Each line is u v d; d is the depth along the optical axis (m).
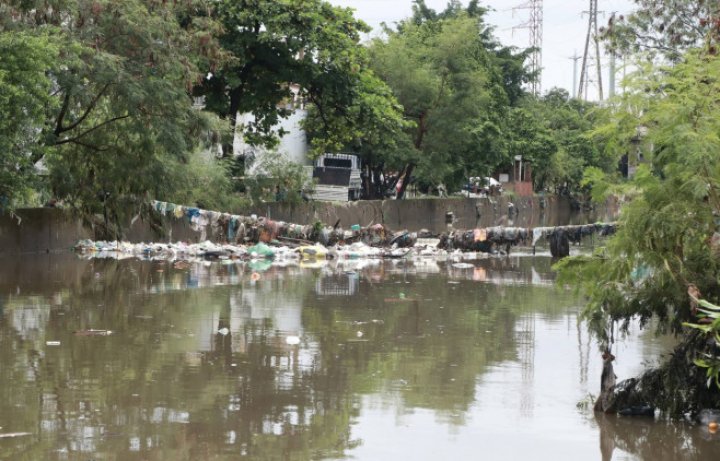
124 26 57.28
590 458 20.38
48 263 59.25
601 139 25.30
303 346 32.66
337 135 97.94
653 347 33.28
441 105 118.69
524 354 31.88
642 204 22.69
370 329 36.66
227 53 70.56
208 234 76.44
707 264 22.70
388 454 20.34
